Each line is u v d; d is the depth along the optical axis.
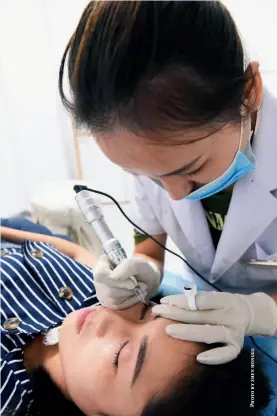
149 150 0.50
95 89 0.45
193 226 0.90
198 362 0.69
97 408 0.73
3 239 1.22
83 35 0.45
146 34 0.42
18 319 0.89
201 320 0.73
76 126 0.54
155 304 0.83
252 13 1.15
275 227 0.84
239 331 0.72
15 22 1.51
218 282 1.05
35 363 0.86
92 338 0.78
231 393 0.68
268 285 1.00
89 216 0.81
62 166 2.01
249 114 0.61
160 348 0.71
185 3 0.43
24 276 0.98
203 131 0.50
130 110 0.45
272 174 0.75
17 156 1.91
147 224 1.05
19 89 1.71
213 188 0.69
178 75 0.44
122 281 0.79
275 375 0.78
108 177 2.00
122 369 0.72
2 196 1.98
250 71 0.54
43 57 1.62
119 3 0.43
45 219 1.46
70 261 1.05
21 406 0.78
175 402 0.67
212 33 0.45
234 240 0.85
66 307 0.95
